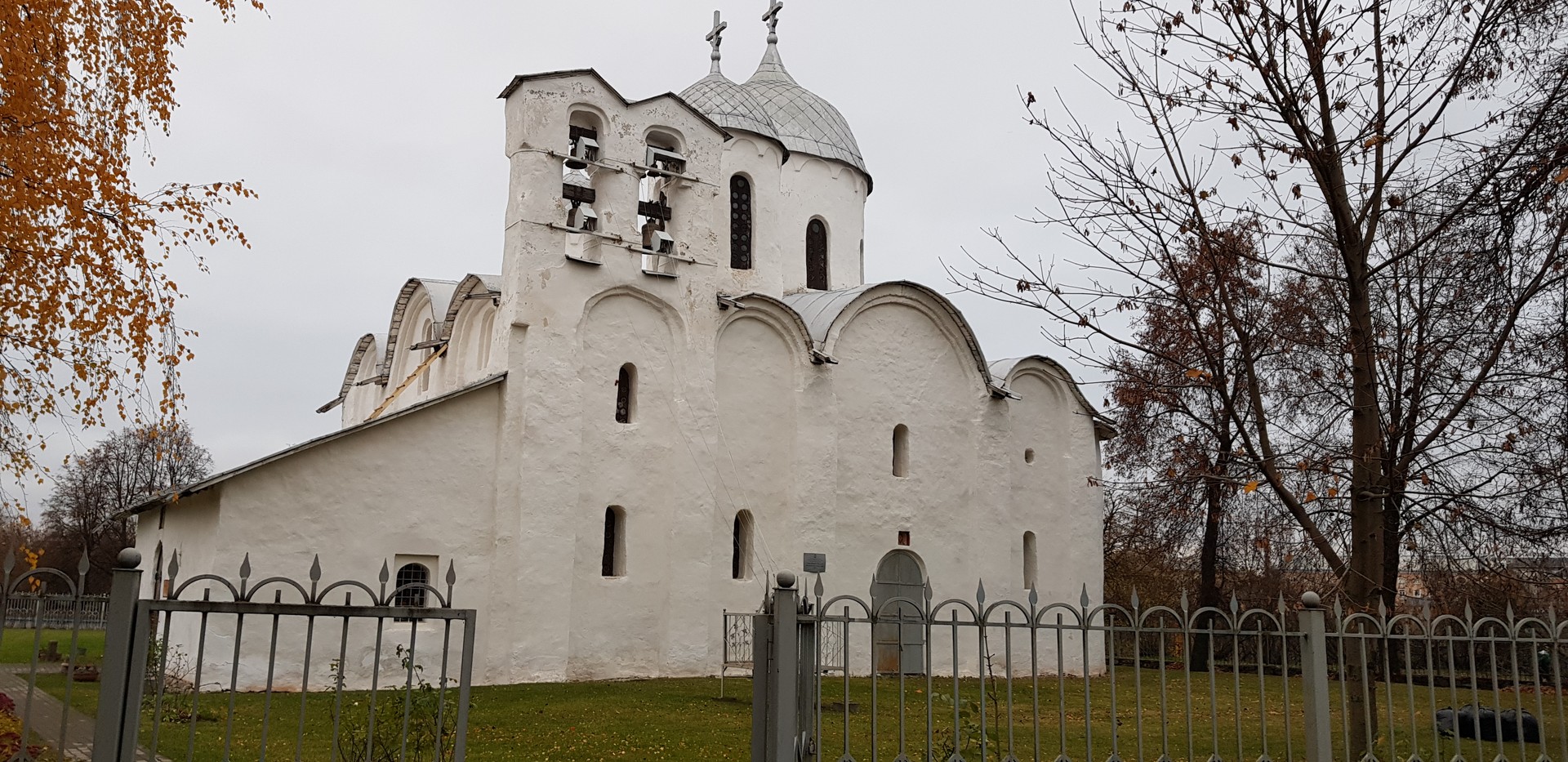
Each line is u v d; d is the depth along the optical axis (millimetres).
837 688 22078
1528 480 14289
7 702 10398
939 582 27781
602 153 24453
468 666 7977
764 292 29641
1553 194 10914
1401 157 11359
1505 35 11094
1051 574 30078
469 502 22281
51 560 59156
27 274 11477
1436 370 14578
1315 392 21156
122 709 6926
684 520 24516
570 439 23234
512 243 23531
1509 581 15969
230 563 19906
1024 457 30203
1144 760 13367
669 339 25000
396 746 10305
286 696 19141
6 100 11375
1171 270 12070
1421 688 21859
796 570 25594
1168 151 11961
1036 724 8531
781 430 26250
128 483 57438
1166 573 40812
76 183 11469
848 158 33406
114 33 12633
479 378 26062
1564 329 12484
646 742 15156
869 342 27766
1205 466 16203
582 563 23266
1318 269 20641
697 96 31203
